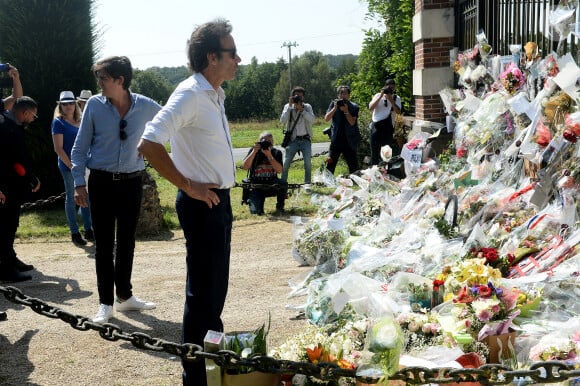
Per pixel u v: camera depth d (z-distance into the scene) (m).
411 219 6.21
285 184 10.65
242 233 9.31
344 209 7.09
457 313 3.85
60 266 7.69
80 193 5.40
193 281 3.71
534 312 4.05
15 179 6.79
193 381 3.67
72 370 4.50
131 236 5.59
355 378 3.29
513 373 2.87
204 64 3.65
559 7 6.03
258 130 47.12
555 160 5.48
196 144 3.64
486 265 4.59
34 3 12.79
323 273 5.96
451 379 2.95
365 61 18.08
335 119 12.13
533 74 6.41
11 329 5.37
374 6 17.42
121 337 3.28
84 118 5.38
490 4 8.80
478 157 7.05
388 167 9.16
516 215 5.59
